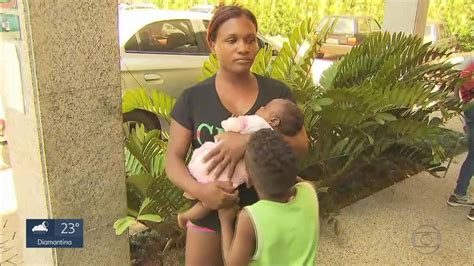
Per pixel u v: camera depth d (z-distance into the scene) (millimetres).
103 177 2574
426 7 7164
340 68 4758
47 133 2277
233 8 1858
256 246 1691
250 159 1688
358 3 16562
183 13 5641
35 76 2176
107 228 2664
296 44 4293
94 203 2564
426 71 4688
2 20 2277
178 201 3102
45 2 2133
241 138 1802
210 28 1895
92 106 2428
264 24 17719
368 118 4035
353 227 3975
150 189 2984
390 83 4441
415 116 4523
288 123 1834
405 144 4703
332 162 4203
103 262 2705
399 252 3584
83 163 2463
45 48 2178
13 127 2508
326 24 4605
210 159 1802
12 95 2395
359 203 4469
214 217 1983
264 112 1859
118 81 2510
